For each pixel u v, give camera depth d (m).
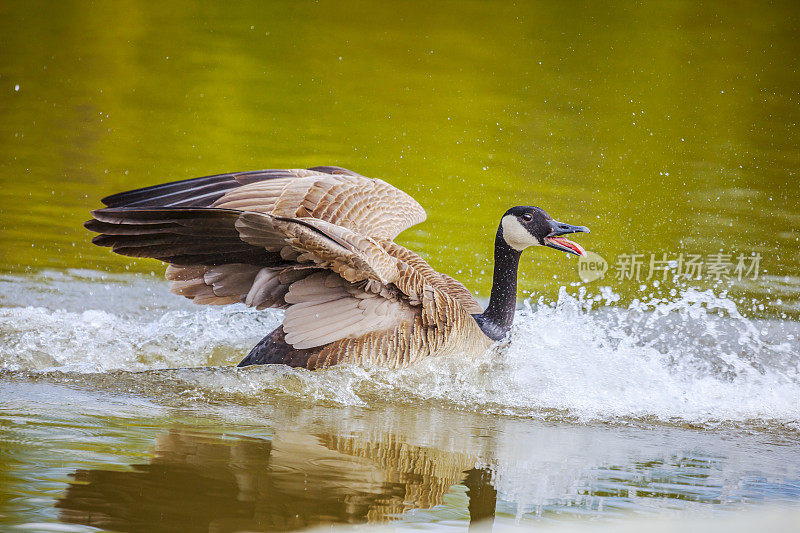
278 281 9.62
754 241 16.81
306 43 30.25
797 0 38.16
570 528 5.98
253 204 10.31
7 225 15.23
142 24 31.34
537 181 19.98
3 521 5.42
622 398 9.80
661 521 6.21
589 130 23.92
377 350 9.73
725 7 37.16
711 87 27.89
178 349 10.82
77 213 16.17
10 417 7.51
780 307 13.69
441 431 8.19
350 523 5.76
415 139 22.34
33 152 19.48
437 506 6.18
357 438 7.70
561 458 7.55
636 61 30.11
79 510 5.65
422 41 31.27
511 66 29.02
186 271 9.84
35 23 30.19
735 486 7.07
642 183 20.11
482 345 10.48
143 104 23.48
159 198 10.51
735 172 21.14
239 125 22.50
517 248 11.12
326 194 10.76
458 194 18.86
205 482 6.27
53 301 12.23
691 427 8.95
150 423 7.66
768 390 10.30
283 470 6.63
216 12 33.41
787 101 26.91
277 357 9.97
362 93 25.89
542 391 9.85
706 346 11.91
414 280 9.93
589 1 37.53
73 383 9.01
